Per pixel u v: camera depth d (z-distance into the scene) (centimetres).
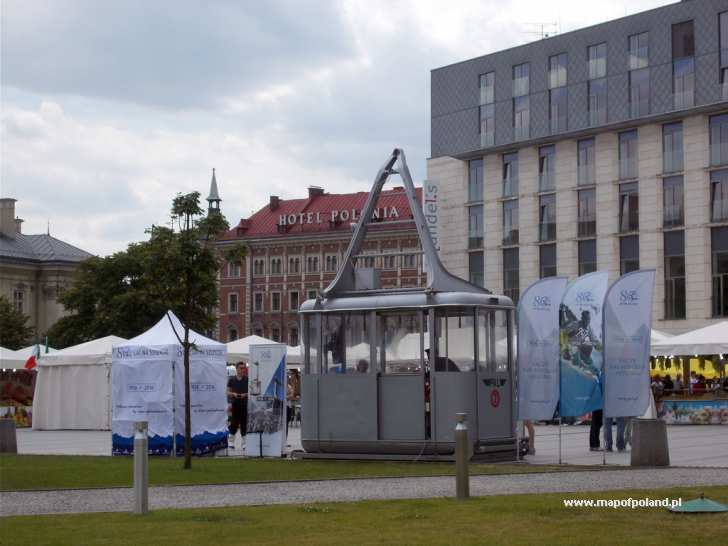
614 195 8050
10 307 12500
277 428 3105
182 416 3234
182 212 2814
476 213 8962
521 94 8638
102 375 5147
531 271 8556
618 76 8000
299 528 1429
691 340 5078
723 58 7469
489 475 2278
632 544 1241
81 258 16675
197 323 5578
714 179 7538
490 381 2745
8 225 16488
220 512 1622
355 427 2789
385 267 13250
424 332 2720
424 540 1302
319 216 14312
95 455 3275
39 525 1505
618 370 2592
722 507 1530
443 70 9194
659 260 7781
